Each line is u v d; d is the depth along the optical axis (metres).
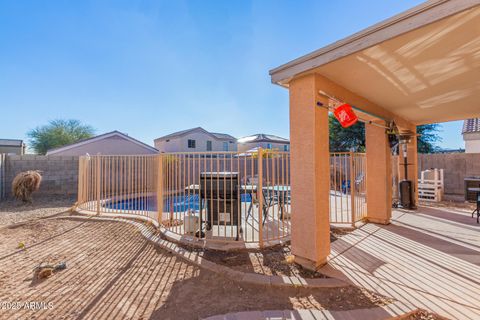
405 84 3.39
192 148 23.97
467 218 5.43
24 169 8.52
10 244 4.00
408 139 6.38
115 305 2.28
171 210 4.65
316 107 2.87
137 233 4.52
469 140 12.52
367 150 5.19
